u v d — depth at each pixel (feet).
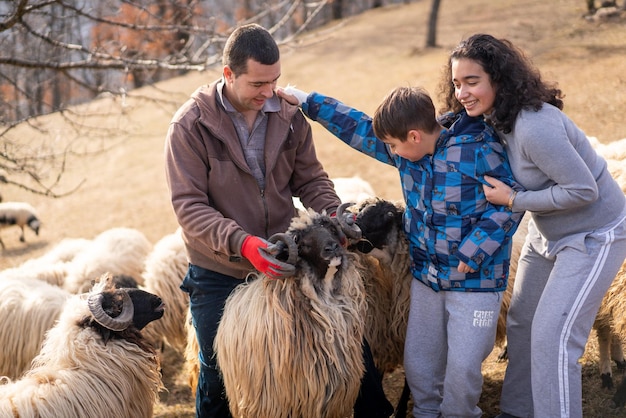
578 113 35.42
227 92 12.79
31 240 39.78
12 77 25.66
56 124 40.09
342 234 12.89
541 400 12.09
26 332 17.35
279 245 12.12
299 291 12.73
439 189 12.31
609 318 15.12
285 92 13.55
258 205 13.38
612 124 33.04
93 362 13.71
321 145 47.44
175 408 18.25
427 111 11.99
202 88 13.11
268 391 12.89
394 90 12.26
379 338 15.08
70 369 13.69
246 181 13.20
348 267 13.16
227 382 13.34
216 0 48.01
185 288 14.01
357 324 13.15
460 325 12.51
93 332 13.85
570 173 11.23
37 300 17.58
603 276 11.78
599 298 11.93
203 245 13.12
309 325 12.80
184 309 20.10
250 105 12.52
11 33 23.90
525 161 11.75
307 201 14.32
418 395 13.41
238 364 12.97
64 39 26.02
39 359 14.40
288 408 13.00
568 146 11.27
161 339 20.80
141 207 42.63
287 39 25.40
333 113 13.88
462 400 12.66
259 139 13.24
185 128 12.65
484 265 12.37
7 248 38.81
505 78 11.52
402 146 12.29
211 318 13.60
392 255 14.30
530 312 13.12
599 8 55.93
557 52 47.80
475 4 91.91
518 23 60.03
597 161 11.92
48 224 42.29
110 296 14.05
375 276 14.80
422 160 12.51
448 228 12.35
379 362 15.34
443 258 12.55
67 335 13.88
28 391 13.07
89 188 48.96
